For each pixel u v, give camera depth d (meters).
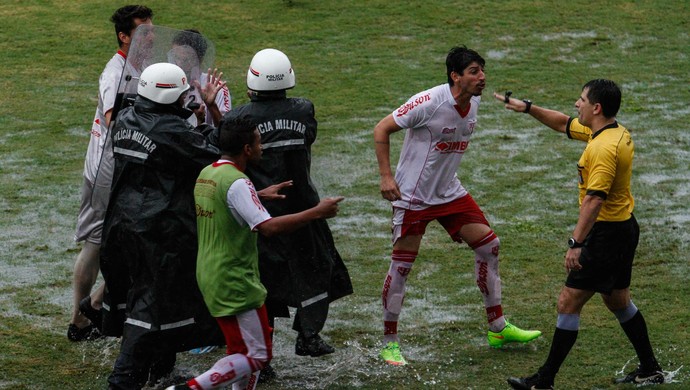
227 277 21.36
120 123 23.25
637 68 60.62
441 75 59.16
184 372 25.42
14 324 28.31
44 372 25.08
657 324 27.61
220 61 61.25
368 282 31.81
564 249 34.38
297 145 24.34
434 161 25.75
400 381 24.56
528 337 26.38
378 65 60.94
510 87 57.22
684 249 34.25
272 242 24.28
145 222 22.70
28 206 39.50
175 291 23.00
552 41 65.50
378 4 72.81
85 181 26.98
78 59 62.47
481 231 26.09
